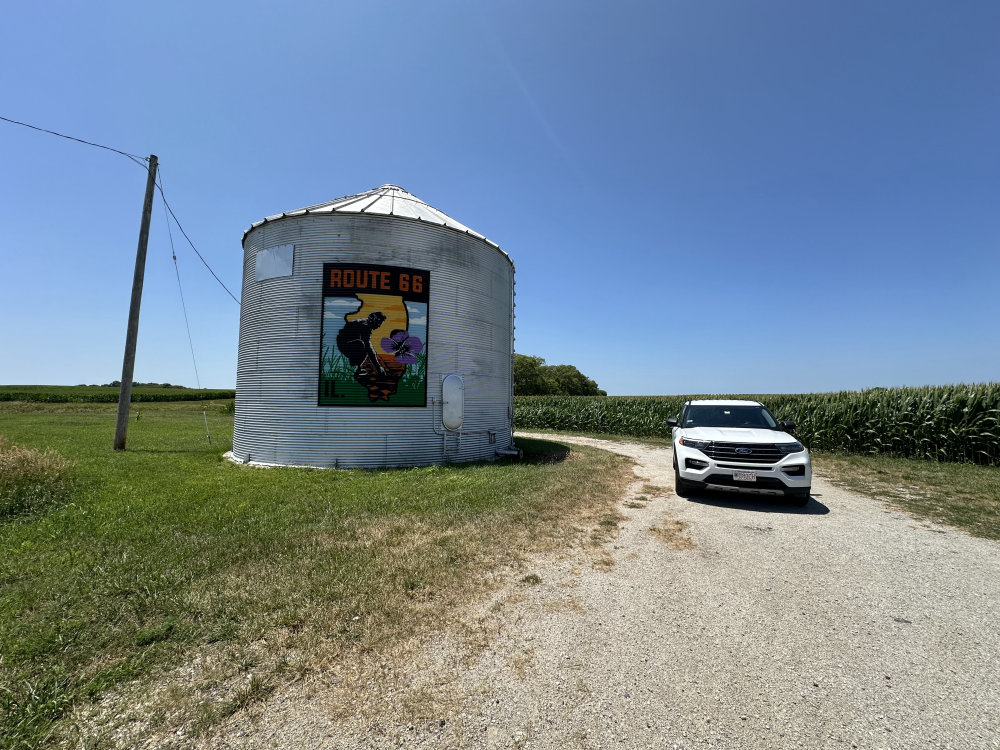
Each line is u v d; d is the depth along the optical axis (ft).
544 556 16.33
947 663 10.14
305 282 35.24
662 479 32.94
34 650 9.64
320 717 8.11
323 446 34.45
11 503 20.70
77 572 13.69
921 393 45.62
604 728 7.96
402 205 39.88
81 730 7.66
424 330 36.73
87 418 97.81
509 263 47.09
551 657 10.09
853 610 12.63
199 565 14.37
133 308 45.57
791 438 25.14
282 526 18.75
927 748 7.57
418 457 36.27
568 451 48.78
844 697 8.89
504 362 45.29
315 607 11.83
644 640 10.90
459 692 8.84
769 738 7.76
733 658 10.21
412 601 12.49
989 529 20.63
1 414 115.75
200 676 9.16
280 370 35.45
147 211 46.78
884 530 20.38
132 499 22.97
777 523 21.35
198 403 180.24
